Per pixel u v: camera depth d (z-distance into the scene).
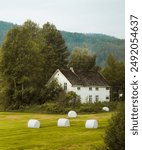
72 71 110.12
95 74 115.00
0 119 66.81
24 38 101.88
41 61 106.31
